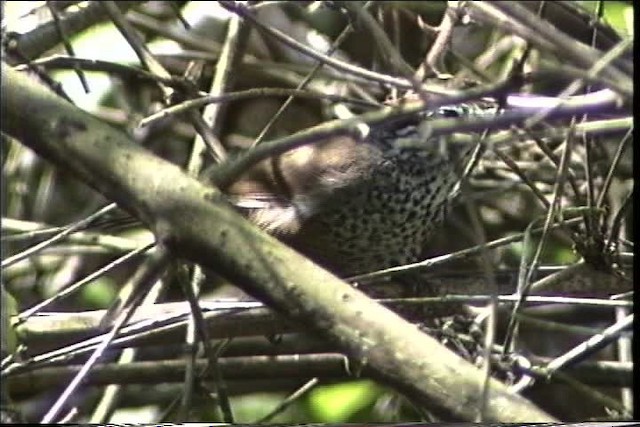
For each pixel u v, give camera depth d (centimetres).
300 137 493
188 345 695
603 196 709
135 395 944
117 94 959
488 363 471
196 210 484
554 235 854
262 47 974
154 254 495
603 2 766
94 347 633
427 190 748
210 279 812
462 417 466
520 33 552
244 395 915
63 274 969
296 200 741
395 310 745
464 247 902
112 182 492
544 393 846
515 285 746
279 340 795
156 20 962
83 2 877
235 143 980
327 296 479
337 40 776
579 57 516
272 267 480
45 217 1020
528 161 863
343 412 868
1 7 674
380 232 746
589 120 706
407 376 471
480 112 672
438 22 870
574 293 721
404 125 735
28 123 498
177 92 718
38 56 804
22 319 645
